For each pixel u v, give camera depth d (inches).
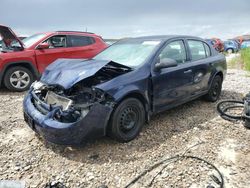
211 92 227.8
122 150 142.9
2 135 160.6
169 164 130.3
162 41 179.6
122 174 122.3
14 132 165.2
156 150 143.6
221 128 173.9
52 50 293.9
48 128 130.6
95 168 126.8
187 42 199.6
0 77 264.8
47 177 119.7
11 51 277.1
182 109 212.8
